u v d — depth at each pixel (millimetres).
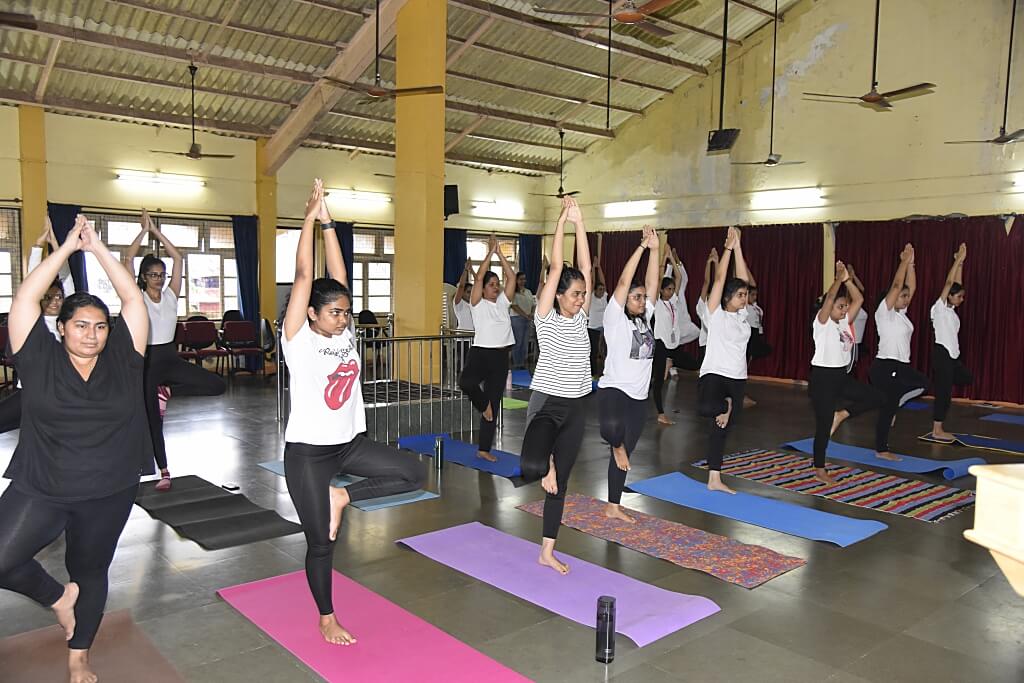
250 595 3422
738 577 3729
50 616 3207
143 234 4828
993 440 7051
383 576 3707
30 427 2420
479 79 11414
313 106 10742
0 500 2449
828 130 11125
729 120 12281
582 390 3609
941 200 10062
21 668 2764
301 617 3203
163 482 5098
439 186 8055
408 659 2861
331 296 2721
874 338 10641
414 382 8039
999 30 9500
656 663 2891
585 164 14672
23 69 9367
